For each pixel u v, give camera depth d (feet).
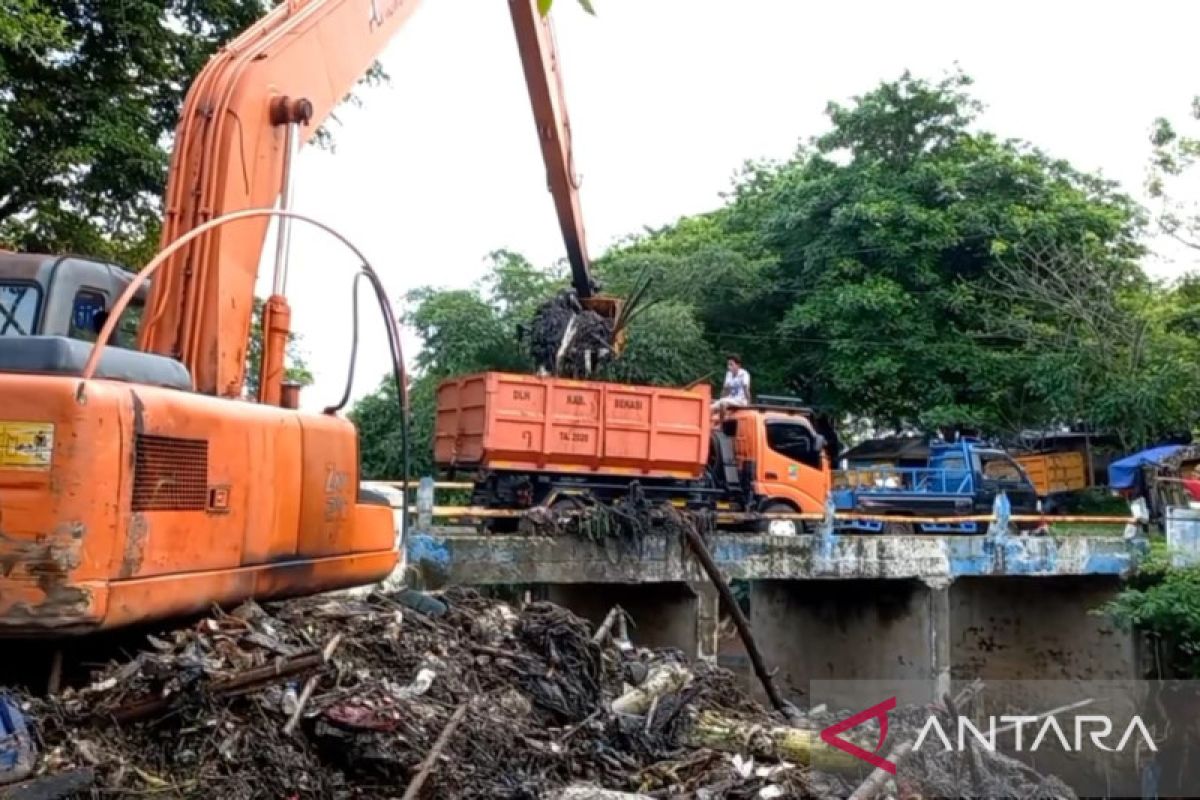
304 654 14.75
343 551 18.76
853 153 98.37
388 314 19.01
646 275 93.20
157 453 13.78
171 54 50.42
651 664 23.41
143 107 49.85
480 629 20.76
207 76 19.45
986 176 92.22
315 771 14.01
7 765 12.03
